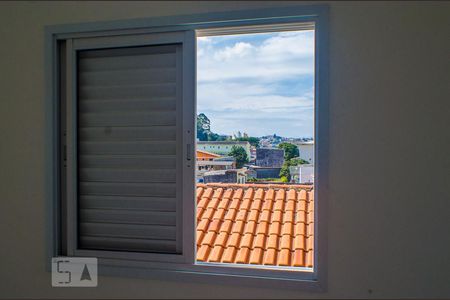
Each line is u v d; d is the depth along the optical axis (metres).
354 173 1.51
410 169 1.47
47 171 1.77
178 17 1.63
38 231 1.79
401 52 1.48
